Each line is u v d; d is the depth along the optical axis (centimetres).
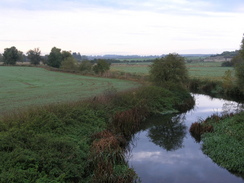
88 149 1046
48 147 921
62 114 1327
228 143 1181
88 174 922
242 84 2745
